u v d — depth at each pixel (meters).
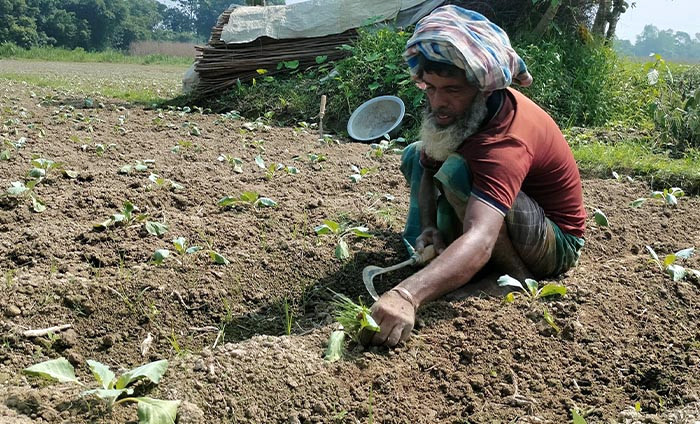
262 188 5.26
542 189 3.50
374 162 6.45
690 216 5.07
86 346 3.20
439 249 3.56
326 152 6.94
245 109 9.59
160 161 6.09
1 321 3.20
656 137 7.81
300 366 2.80
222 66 10.22
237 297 3.61
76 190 5.00
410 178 3.93
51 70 21.58
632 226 4.79
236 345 2.93
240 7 10.64
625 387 2.97
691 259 4.09
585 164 6.43
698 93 7.88
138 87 14.66
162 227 4.04
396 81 8.77
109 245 4.01
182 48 58.84
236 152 6.68
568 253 3.64
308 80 9.80
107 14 64.75
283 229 4.36
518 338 3.14
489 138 3.12
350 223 4.50
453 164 3.17
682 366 3.06
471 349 3.05
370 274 3.34
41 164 5.33
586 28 9.98
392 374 2.85
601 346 3.16
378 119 8.52
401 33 9.35
